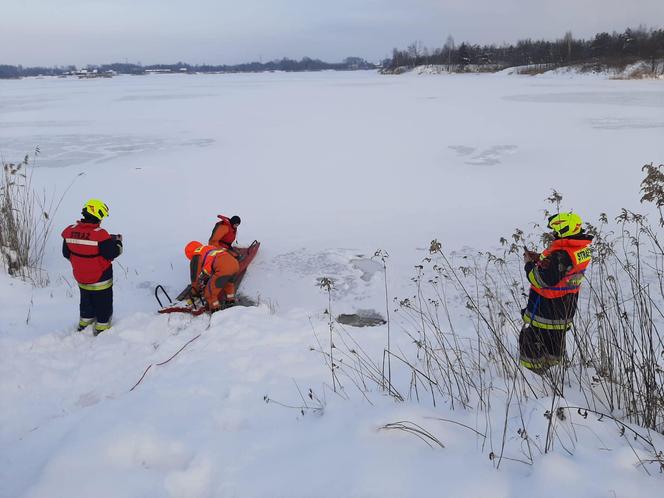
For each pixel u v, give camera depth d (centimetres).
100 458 284
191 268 600
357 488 248
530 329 385
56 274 732
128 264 778
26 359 441
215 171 1413
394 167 1418
